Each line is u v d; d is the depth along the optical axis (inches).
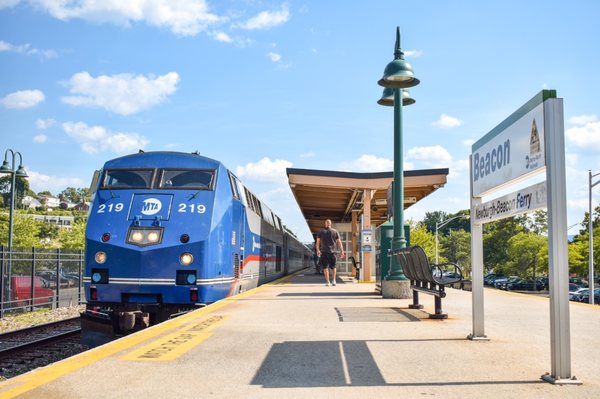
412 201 900.0
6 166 1079.6
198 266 455.2
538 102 195.6
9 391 174.1
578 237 2920.8
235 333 293.7
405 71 518.9
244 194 652.1
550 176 188.7
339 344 259.6
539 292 3043.8
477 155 271.0
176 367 210.7
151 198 480.7
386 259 558.6
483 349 246.5
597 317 369.1
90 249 457.1
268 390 177.5
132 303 452.1
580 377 193.5
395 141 540.7
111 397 169.0
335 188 965.2
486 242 3708.2
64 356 472.7
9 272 760.3
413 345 256.7
